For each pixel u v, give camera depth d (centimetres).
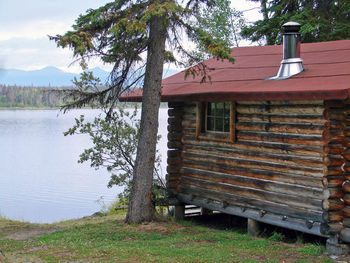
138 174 1173
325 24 2089
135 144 1451
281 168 982
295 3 2216
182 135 1281
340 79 888
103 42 1102
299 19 2048
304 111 922
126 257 831
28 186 3747
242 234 1075
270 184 1007
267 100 948
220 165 1152
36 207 2827
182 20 1068
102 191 3447
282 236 1012
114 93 1155
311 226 912
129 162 1455
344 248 859
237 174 1102
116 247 920
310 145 912
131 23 986
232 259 805
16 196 3266
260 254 850
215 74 1301
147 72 1145
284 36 1074
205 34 1052
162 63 1145
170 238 1022
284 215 981
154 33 1120
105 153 1462
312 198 910
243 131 1086
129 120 1484
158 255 845
